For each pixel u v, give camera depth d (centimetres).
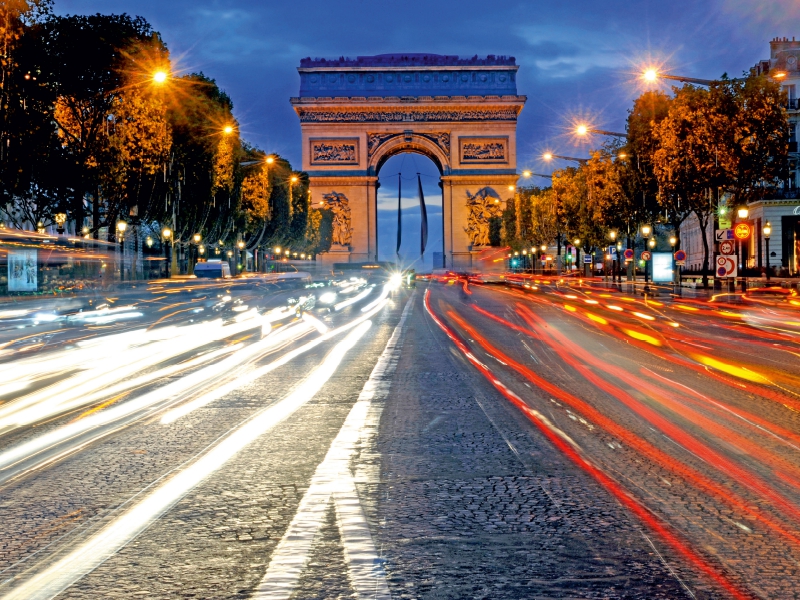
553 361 2244
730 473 983
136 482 973
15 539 764
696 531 762
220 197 9725
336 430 1284
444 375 1953
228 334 3338
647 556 697
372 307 5484
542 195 14175
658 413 1404
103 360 2381
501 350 2559
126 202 7250
